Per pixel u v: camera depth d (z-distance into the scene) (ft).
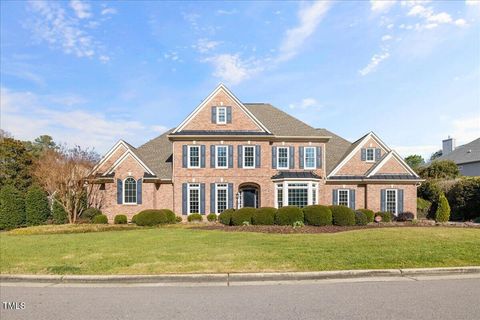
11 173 128.16
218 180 88.53
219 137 88.33
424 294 22.75
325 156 97.91
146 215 73.00
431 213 100.48
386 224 70.95
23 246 40.65
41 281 26.66
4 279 26.86
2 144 129.39
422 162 223.30
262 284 25.52
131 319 18.66
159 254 34.24
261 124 89.45
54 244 42.04
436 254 32.91
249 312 19.54
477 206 91.45
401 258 31.50
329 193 92.32
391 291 23.47
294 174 89.76
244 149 89.61
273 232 53.42
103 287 25.08
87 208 89.30
